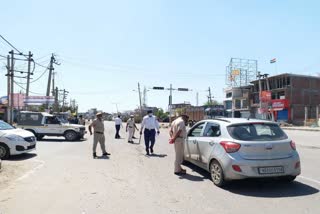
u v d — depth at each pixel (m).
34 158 13.38
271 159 7.91
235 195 7.57
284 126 54.59
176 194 7.66
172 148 17.88
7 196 7.41
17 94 40.88
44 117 23.28
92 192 7.81
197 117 65.88
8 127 14.33
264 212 6.33
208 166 8.92
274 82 67.38
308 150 17.73
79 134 23.39
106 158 13.53
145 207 6.66
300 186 8.42
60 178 9.34
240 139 8.09
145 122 14.92
